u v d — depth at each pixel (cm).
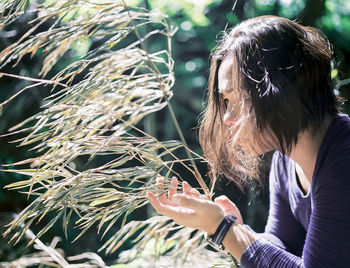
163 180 112
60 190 110
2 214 312
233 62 101
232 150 126
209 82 122
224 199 129
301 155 105
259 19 104
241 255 106
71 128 103
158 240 127
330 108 102
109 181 108
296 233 135
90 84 103
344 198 94
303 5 413
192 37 498
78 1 108
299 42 100
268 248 105
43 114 102
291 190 121
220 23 491
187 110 489
